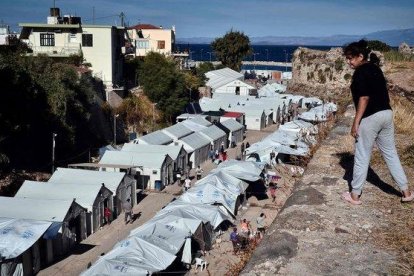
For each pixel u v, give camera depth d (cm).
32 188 2431
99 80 4303
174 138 3884
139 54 6925
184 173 3541
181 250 1891
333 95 6562
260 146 3375
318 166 666
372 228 439
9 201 2188
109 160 3200
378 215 475
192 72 6750
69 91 3447
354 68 499
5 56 3180
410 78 2597
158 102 4672
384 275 350
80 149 3741
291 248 395
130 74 5441
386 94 493
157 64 4719
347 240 412
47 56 3966
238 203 2573
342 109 1492
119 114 4341
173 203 2362
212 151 4069
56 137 3394
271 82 8794
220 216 2175
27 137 3228
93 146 3884
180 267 1862
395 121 1061
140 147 3472
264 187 2803
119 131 4306
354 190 509
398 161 505
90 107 3944
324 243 404
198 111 5478
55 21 4609
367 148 498
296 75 7325
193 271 1838
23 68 3247
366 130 493
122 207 2684
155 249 1775
